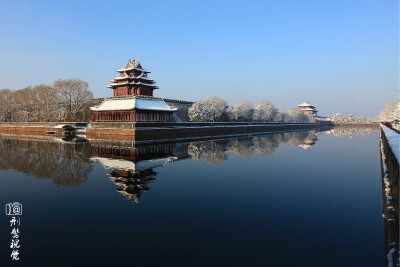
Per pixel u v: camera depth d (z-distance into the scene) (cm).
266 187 2545
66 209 1942
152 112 8438
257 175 3064
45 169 3338
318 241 1434
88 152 4809
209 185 2614
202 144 6431
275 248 1362
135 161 3938
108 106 8388
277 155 4641
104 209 1941
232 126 11269
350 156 4544
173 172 3203
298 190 2441
